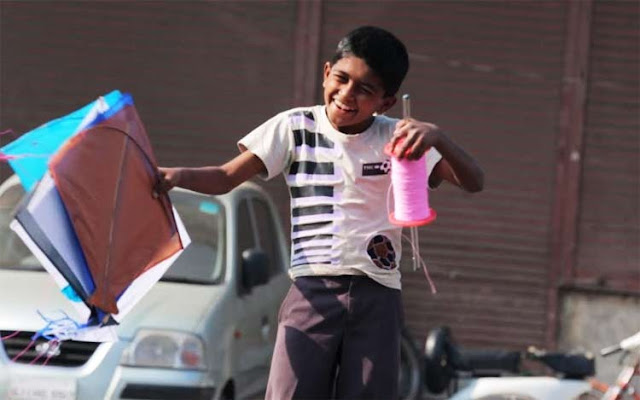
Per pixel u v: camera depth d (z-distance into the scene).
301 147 11.62
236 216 20.88
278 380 11.71
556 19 29.53
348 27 29.50
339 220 11.52
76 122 11.28
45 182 10.67
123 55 29.52
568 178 29.59
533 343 29.70
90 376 16.86
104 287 10.88
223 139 29.53
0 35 29.41
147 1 29.50
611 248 29.73
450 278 29.66
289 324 11.73
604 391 18.64
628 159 29.64
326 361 11.66
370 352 11.59
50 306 17.36
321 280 11.60
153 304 18.02
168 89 29.53
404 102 11.30
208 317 18.14
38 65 29.45
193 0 29.50
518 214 29.66
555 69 29.58
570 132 29.58
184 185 11.30
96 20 29.48
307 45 29.42
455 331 29.67
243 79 29.50
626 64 29.56
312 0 29.41
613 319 29.73
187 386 17.28
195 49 29.53
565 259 29.67
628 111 29.58
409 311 29.59
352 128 11.55
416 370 26.77
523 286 29.67
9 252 19.17
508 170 29.62
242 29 29.50
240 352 19.12
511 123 29.58
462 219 29.67
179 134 29.56
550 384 18.66
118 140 10.99
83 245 10.80
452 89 29.52
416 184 10.98
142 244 11.15
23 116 29.42
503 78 29.52
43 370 16.78
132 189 11.03
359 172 11.48
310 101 29.42
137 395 17.03
